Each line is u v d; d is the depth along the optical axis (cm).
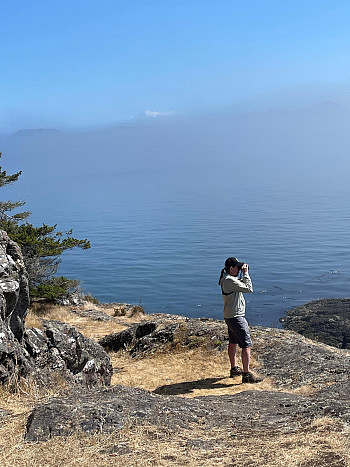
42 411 504
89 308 3259
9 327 723
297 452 431
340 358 1064
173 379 1084
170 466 418
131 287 15488
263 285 14688
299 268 18450
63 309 3145
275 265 19525
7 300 715
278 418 595
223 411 636
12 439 463
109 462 420
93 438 465
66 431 475
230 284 998
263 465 411
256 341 1210
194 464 423
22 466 411
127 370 1188
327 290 13475
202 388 991
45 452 434
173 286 15538
